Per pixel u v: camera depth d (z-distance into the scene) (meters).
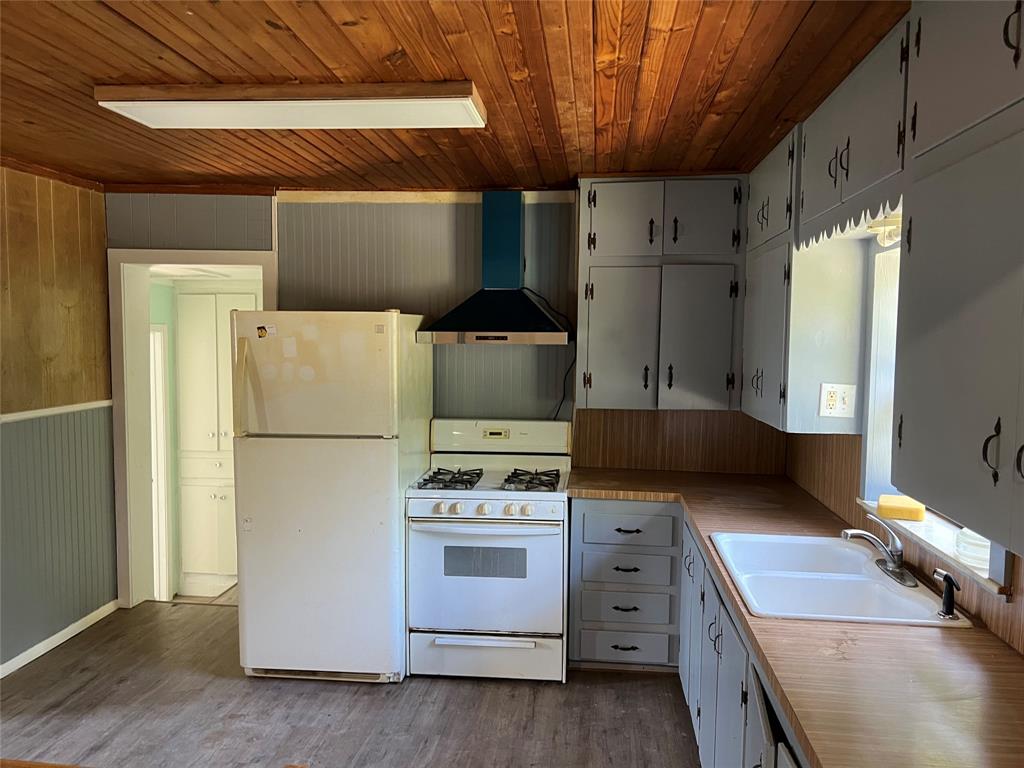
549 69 2.05
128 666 3.40
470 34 1.81
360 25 1.77
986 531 1.16
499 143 2.87
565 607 3.23
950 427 1.29
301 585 3.21
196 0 1.64
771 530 2.63
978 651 1.63
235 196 3.85
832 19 1.66
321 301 3.87
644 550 3.28
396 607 3.20
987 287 1.17
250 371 3.15
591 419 3.84
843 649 1.64
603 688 3.22
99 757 2.68
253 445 3.17
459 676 3.32
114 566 4.04
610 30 1.77
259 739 2.80
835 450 2.88
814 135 2.28
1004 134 1.14
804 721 1.33
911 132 1.52
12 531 3.32
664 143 2.83
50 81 2.21
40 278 3.45
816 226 2.23
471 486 3.33
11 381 3.30
